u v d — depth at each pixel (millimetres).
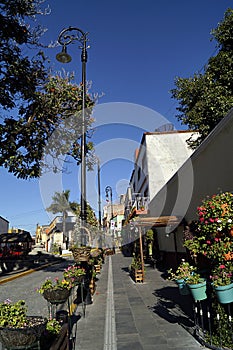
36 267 23125
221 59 12805
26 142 11328
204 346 4680
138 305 8000
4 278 16609
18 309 3312
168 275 13570
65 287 5234
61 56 9062
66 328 3914
